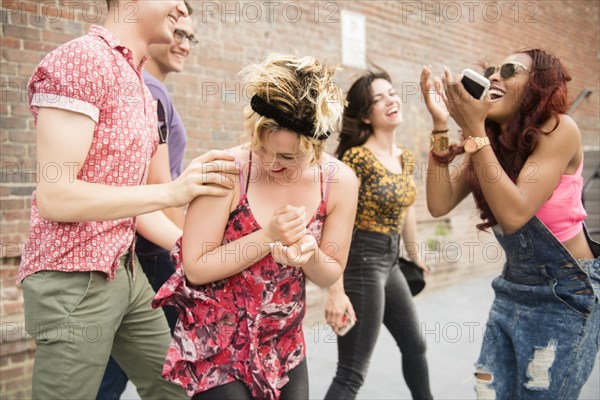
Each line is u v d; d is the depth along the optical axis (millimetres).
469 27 6996
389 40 5910
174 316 2477
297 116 1362
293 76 1384
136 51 1843
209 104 4332
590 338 1725
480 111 1663
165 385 2076
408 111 6203
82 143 1560
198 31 4246
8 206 3250
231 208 1540
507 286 1875
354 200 1639
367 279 2553
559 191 1777
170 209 2436
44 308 1663
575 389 1736
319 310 4879
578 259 1784
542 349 1740
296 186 1562
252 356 1529
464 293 6023
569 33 8875
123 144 1685
